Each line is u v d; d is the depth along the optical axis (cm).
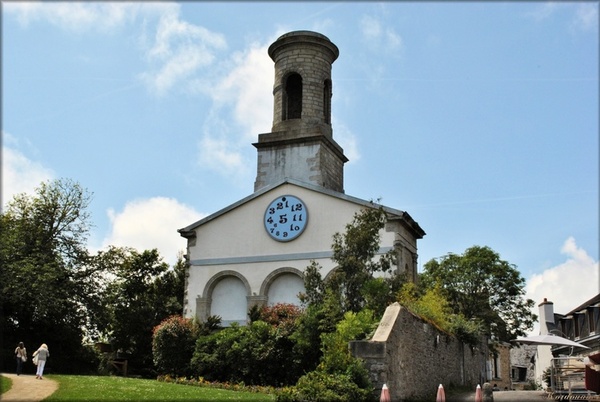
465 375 2942
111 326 3966
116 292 4012
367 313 2120
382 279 2520
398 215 3144
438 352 2453
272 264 3294
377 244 2616
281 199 3369
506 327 4834
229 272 3359
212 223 3481
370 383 1800
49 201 3828
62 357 3622
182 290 4328
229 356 2544
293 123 3791
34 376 2466
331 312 2378
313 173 3641
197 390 2048
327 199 3288
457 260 4994
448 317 2947
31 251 3628
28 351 3488
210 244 3447
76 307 3778
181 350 2805
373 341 1842
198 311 3353
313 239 3253
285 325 2559
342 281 2506
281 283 3288
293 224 3306
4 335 3434
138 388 1986
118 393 1827
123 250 4097
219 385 2420
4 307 3441
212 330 3023
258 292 3272
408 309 2125
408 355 2052
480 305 4775
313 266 2722
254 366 2472
